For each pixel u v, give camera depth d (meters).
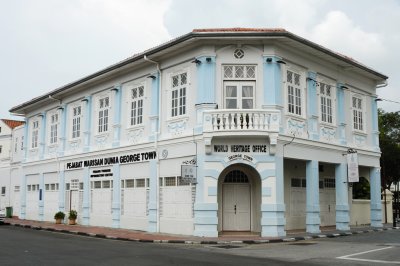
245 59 19.45
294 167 22.45
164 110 21.47
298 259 12.52
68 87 27.69
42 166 31.34
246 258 12.66
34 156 32.72
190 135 19.55
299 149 20.31
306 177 21.25
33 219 31.92
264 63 19.42
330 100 23.06
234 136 18.41
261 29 19.53
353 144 24.20
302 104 21.03
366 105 25.91
